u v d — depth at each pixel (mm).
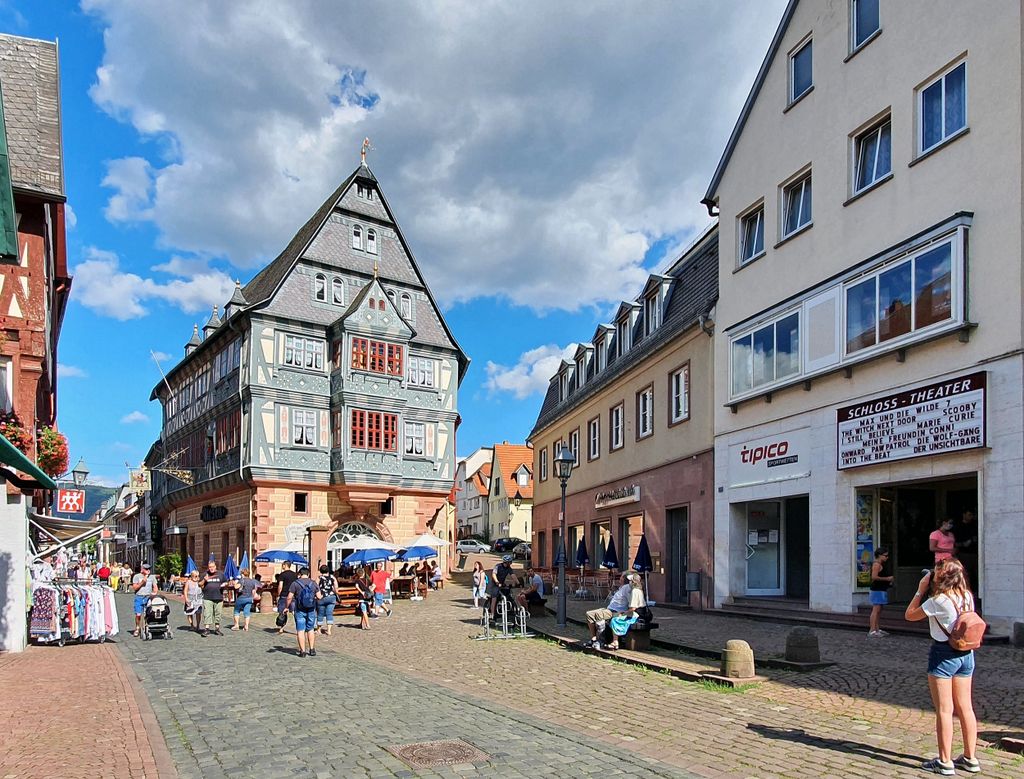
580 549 29250
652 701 9680
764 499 19141
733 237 21141
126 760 7180
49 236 20516
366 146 37875
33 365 18328
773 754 7098
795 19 19172
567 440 35906
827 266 17469
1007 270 12953
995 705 8367
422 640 17547
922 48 15094
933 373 14297
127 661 14578
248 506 34062
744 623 17688
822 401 17156
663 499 24438
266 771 6824
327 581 23953
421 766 6887
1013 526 12586
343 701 10102
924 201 14844
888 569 16516
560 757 7152
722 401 21000
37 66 20781
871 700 8953
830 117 17625
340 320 34812
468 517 92062
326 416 35250
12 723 8875
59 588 18234
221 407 36969
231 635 20094
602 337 31547
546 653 14734
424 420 37688
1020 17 13047
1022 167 12844
